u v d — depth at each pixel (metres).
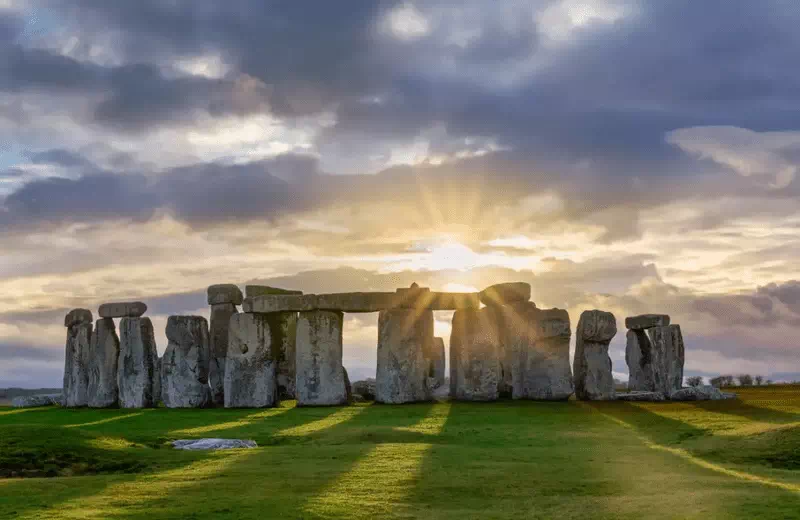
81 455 34.97
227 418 51.44
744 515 26.03
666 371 60.09
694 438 41.19
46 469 33.53
